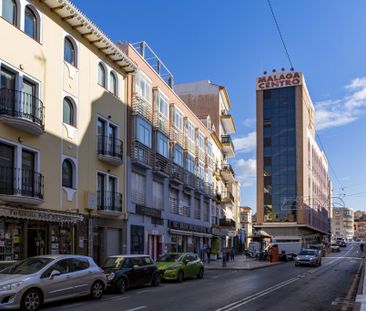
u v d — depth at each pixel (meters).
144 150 33.34
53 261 14.77
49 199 22.22
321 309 13.77
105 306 14.23
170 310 13.26
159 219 36.88
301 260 39.47
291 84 93.38
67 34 24.69
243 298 16.25
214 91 61.94
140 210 32.41
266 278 25.89
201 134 51.22
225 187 66.62
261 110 94.62
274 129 93.44
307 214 92.62
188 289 19.73
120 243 29.73
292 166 91.44
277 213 90.88
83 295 15.45
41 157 21.83
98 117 27.45
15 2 20.94
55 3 22.84
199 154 49.88
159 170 35.91
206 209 52.66
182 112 44.06
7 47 20.02
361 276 26.41
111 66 29.39
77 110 25.14
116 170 29.34
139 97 32.78
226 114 65.94
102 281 16.39
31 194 20.78
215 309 13.48
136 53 32.81
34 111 21.19
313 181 104.44
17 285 13.17
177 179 40.34
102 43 27.17
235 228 68.56
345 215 165.38
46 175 22.11
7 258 19.59
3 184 19.45
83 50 26.16
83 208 25.20
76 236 24.38
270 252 49.31
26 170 20.80
